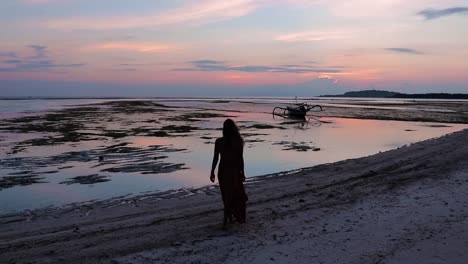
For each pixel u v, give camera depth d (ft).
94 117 141.59
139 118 138.51
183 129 96.48
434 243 18.74
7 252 19.58
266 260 17.37
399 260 16.87
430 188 30.45
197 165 48.44
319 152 60.29
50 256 18.74
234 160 22.47
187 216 25.73
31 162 50.21
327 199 28.81
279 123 120.98
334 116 156.15
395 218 22.98
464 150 51.88
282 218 24.07
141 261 17.65
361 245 18.81
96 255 18.66
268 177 40.47
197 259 17.74
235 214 22.71
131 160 51.88
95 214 27.91
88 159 52.60
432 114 166.20
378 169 41.22
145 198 32.50
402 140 76.23
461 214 23.32
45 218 27.27
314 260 17.19
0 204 31.42
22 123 111.86
